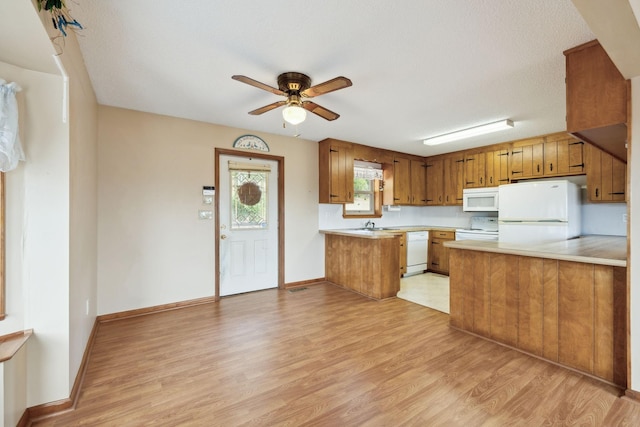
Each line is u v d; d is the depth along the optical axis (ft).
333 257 15.12
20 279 5.25
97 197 9.76
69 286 5.63
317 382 6.39
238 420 5.24
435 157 18.43
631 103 5.69
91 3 5.01
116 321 9.95
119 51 6.61
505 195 13.53
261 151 13.37
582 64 6.25
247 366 7.06
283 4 5.09
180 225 11.41
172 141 11.23
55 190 5.51
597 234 13.05
